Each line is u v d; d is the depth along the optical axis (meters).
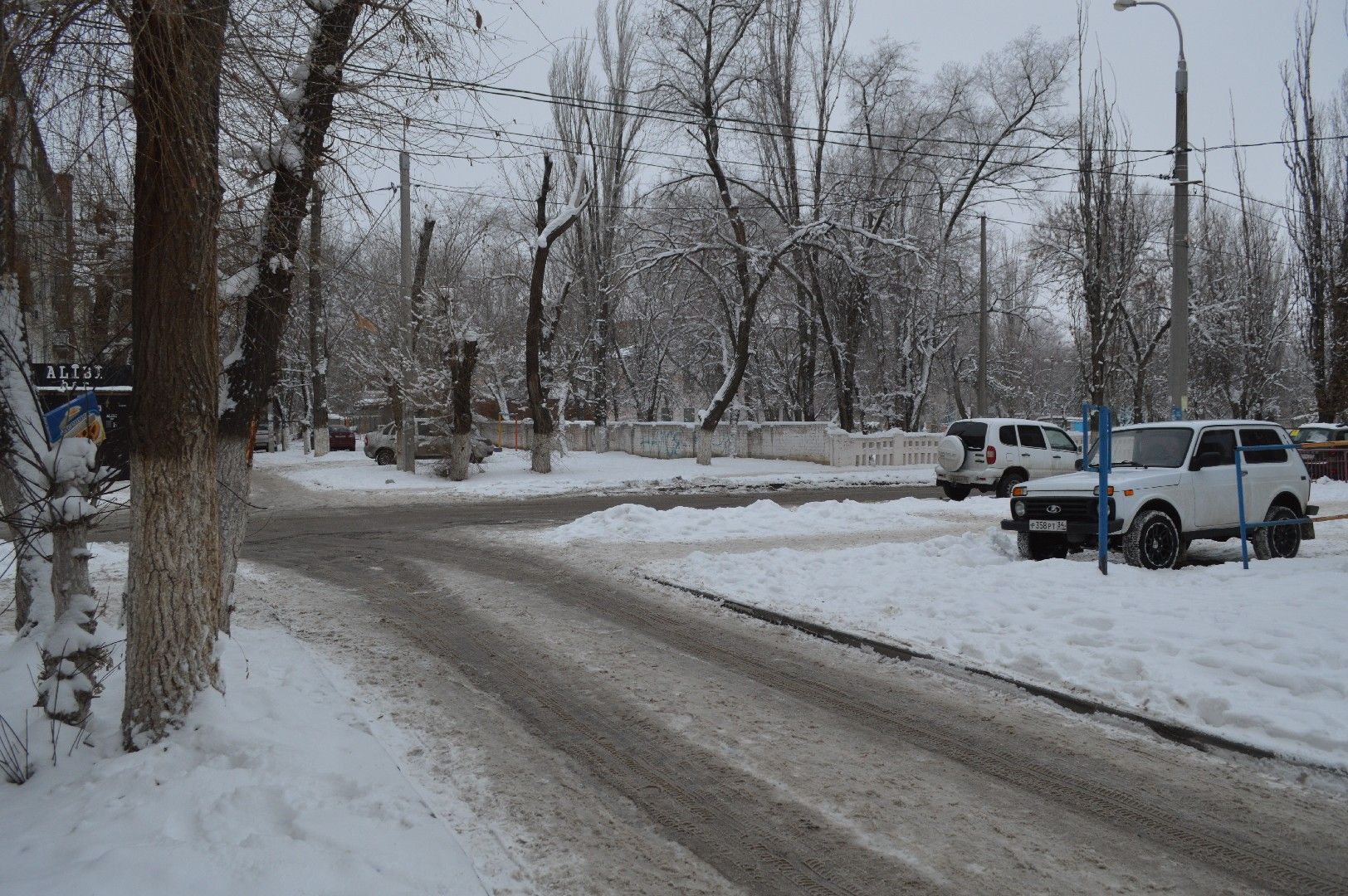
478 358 27.39
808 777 5.26
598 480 25.92
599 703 6.58
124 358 6.79
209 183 5.17
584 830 4.59
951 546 11.91
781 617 8.92
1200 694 6.07
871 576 10.51
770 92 31.11
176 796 4.60
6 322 5.78
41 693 5.50
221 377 7.25
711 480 26.77
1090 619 7.78
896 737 5.90
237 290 7.09
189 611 5.36
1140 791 5.03
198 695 5.40
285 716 5.75
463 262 29.56
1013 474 21.11
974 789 5.08
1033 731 5.98
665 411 53.12
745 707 6.49
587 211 36.97
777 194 31.72
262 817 4.45
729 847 4.41
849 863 4.25
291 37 6.10
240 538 7.38
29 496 5.87
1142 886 4.02
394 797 4.79
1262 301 37.91
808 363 36.28
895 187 33.59
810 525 16.03
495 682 7.07
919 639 8.01
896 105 34.44
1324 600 7.88
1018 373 53.53
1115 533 10.44
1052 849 4.38
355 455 42.38
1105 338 32.03
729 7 27.14
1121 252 33.38
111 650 6.22
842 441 31.16
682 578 11.04
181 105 4.93
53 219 6.32
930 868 4.20
